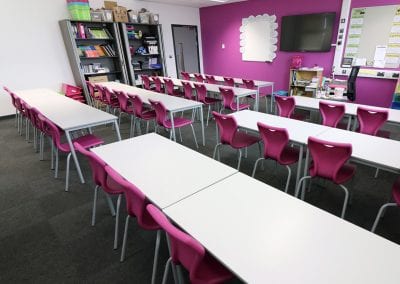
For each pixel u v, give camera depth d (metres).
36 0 5.48
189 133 4.46
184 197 1.33
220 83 6.12
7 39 5.34
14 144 4.20
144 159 1.81
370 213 2.21
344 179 1.93
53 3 5.70
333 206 2.32
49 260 1.84
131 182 1.49
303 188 2.25
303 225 1.09
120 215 2.32
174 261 1.20
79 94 5.94
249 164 3.21
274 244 0.99
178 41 9.19
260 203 1.26
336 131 2.31
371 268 0.87
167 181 1.50
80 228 2.17
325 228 1.07
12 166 3.37
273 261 0.91
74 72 6.23
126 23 6.49
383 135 2.88
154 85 6.83
